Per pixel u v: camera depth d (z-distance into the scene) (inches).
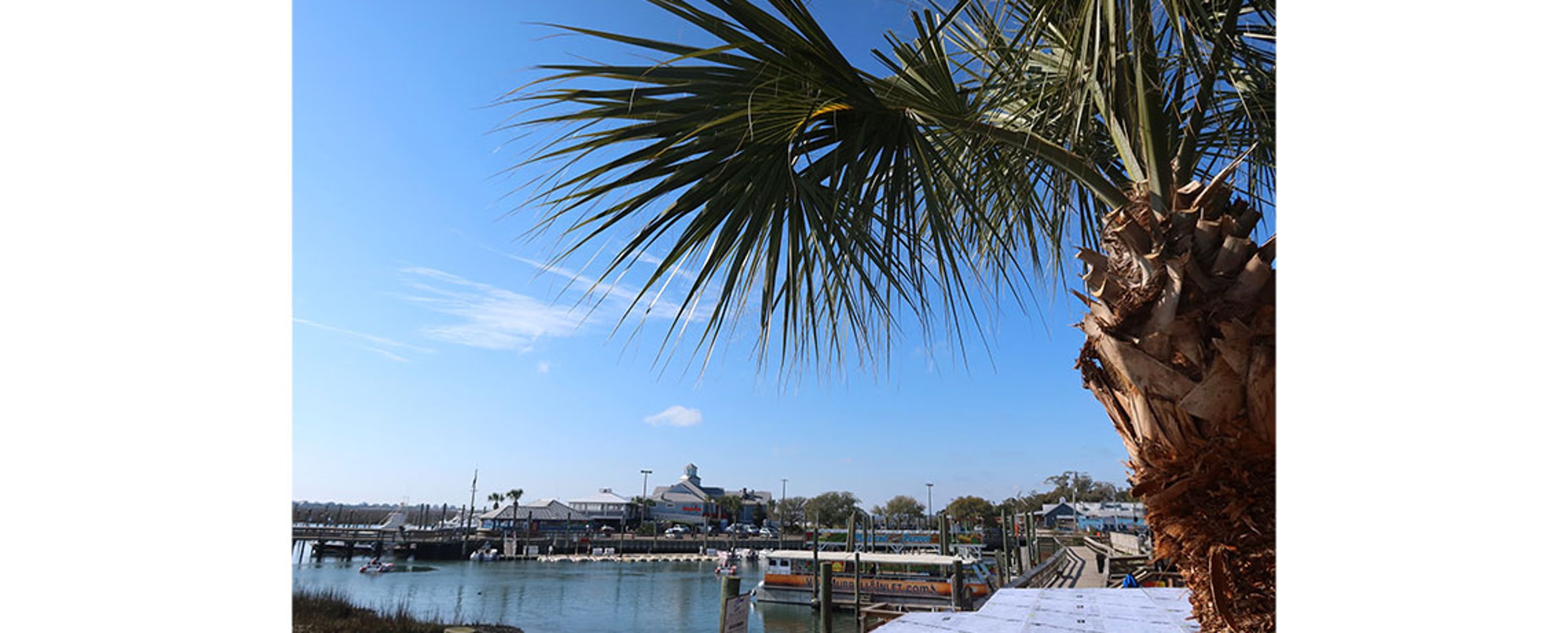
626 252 88.2
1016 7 82.7
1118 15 75.4
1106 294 80.7
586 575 1886.1
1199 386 73.3
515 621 1134.4
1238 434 72.6
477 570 2042.3
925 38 88.2
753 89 88.7
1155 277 75.0
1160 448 76.9
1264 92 95.8
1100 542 1236.5
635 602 1344.7
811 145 99.3
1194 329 73.6
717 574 1893.5
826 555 973.8
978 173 111.8
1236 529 72.9
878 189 99.0
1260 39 100.3
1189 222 76.0
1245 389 72.2
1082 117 90.0
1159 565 520.7
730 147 92.0
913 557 839.1
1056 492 1806.1
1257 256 73.0
